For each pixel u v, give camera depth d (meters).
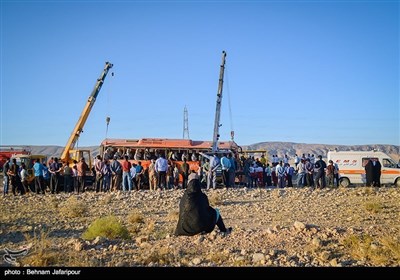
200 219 11.75
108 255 10.20
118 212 19.27
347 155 34.00
